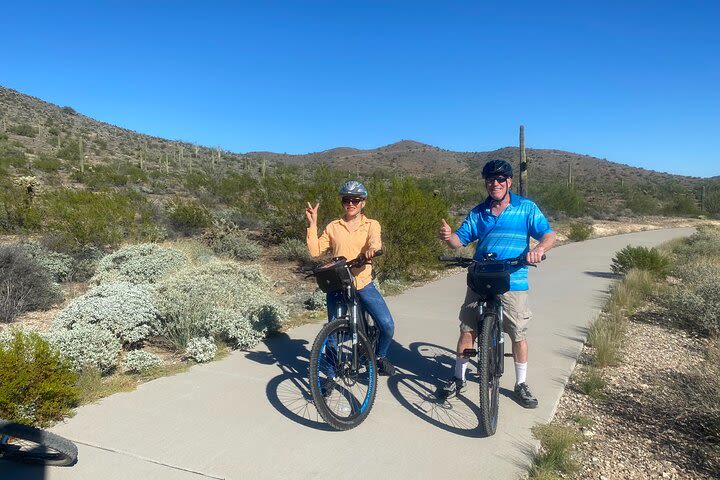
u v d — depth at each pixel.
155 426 4.13
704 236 20.80
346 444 3.93
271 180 21.08
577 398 5.02
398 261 11.36
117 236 13.73
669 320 8.27
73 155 52.16
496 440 4.04
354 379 4.34
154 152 77.69
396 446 3.91
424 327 7.38
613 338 6.74
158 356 5.90
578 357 6.18
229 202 28.69
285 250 13.93
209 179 35.66
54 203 15.70
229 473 3.51
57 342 5.18
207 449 3.80
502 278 4.11
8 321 7.61
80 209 14.03
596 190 69.31
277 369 5.48
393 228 11.30
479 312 4.32
